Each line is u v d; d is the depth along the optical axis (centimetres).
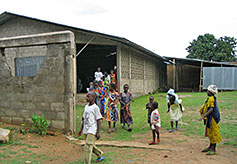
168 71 3484
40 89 759
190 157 491
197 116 1005
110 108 795
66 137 691
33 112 771
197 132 736
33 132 709
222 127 787
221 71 2414
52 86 740
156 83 2747
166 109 1220
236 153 516
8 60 1552
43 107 755
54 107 736
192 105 1301
